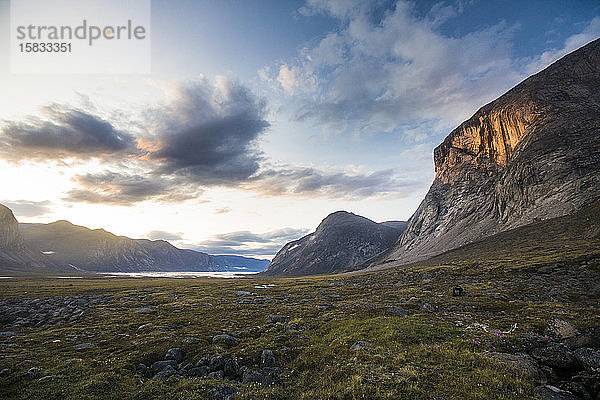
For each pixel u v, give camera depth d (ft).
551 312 105.40
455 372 56.54
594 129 481.87
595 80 578.25
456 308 125.90
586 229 324.39
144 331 109.91
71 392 55.31
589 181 419.13
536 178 500.74
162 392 57.88
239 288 282.77
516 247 365.40
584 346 65.10
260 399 54.85
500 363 59.16
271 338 93.09
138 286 333.83
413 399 47.62
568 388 51.24
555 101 587.68
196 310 153.79
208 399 54.80
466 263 306.55
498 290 160.97
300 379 64.80
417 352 68.54
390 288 213.87
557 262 212.02
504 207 559.38
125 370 69.10
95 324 126.21
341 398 50.31
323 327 104.42
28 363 71.61
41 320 139.23
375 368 60.85
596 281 161.48
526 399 46.50
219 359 75.00
